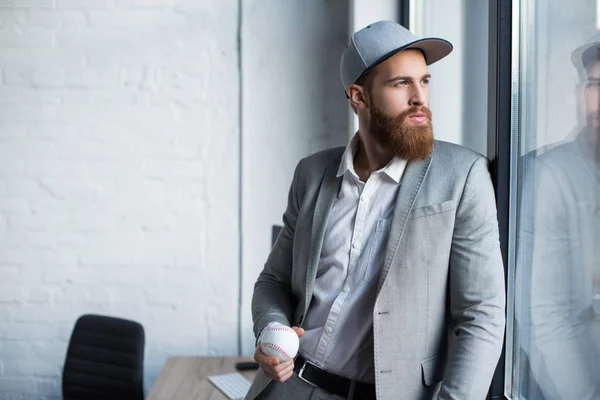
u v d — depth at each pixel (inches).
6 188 117.7
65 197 117.9
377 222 54.8
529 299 57.6
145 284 119.0
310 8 116.5
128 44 116.6
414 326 51.9
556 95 51.9
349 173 57.9
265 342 55.1
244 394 83.4
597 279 46.9
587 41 46.9
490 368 48.8
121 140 117.6
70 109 117.0
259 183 118.2
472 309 50.1
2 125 117.0
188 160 118.1
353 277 55.5
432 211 51.2
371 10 101.5
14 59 116.3
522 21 57.2
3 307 119.0
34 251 118.6
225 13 116.7
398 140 52.1
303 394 57.9
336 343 56.2
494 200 52.0
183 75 117.2
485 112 71.1
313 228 58.6
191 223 118.7
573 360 50.6
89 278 118.9
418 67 53.1
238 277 119.3
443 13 82.4
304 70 117.0
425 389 53.1
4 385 119.6
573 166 49.4
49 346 119.4
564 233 51.2
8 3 115.6
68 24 116.1
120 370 93.3
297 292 60.9
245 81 117.1
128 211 118.3
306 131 117.6
